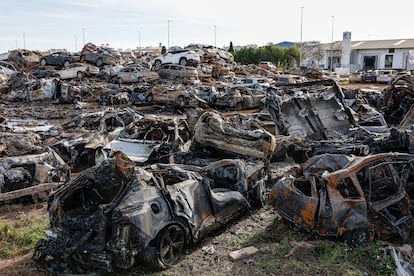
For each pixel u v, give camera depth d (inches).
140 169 215.3
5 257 231.0
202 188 248.1
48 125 681.6
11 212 306.2
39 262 217.3
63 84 1031.6
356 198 228.2
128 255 195.2
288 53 3068.4
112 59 1605.6
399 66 2460.6
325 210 227.3
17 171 315.6
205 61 1632.6
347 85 1584.6
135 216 196.2
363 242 226.7
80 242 194.5
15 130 554.9
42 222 278.7
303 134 457.4
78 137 436.8
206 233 243.6
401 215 241.6
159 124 421.1
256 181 327.9
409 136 326.3
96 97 1051.3
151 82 1302.9
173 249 219.0
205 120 358.6
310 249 228.8
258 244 240.8
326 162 252.5
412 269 203.8
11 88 1118.4
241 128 362.9
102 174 216.5
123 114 538.9
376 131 488.7
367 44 2694.4
